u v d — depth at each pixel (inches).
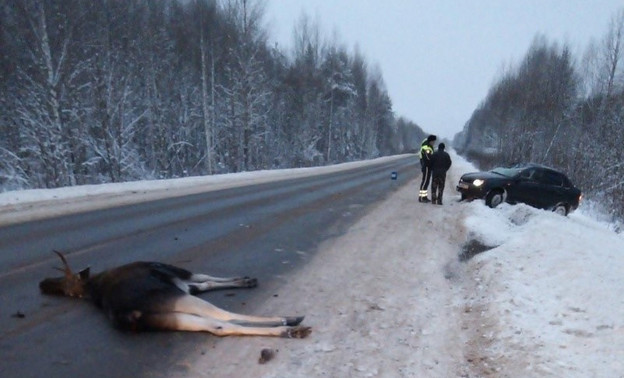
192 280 189.9
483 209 420.2
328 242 300.2
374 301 192.1
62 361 133.3
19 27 726.5
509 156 1131.3
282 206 455.5
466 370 137.3
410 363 140.6
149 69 1043.3
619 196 607.5
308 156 1642.5
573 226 317.4
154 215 375.9
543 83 1283.2
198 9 1170.0
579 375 125.4
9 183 783.1
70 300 180.5
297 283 212.7
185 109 1250.6
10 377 123.3
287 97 1649.9
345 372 133.4
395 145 3750.0
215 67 1304.1
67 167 732.0
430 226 364.8
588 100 1288.1
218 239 294.2
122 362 134.3
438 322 172.6
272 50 1640.0
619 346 137.8
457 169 1205.1
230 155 1252.5
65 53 730.8
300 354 143.3
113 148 838.5
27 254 243.8
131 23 1031.6
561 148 950.4
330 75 1957.4
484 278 217.8
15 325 155.8
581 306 168.7
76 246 263.9
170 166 1150.3
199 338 152.3
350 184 732.0
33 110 784.3
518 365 134.2
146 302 150.6
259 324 158.6
